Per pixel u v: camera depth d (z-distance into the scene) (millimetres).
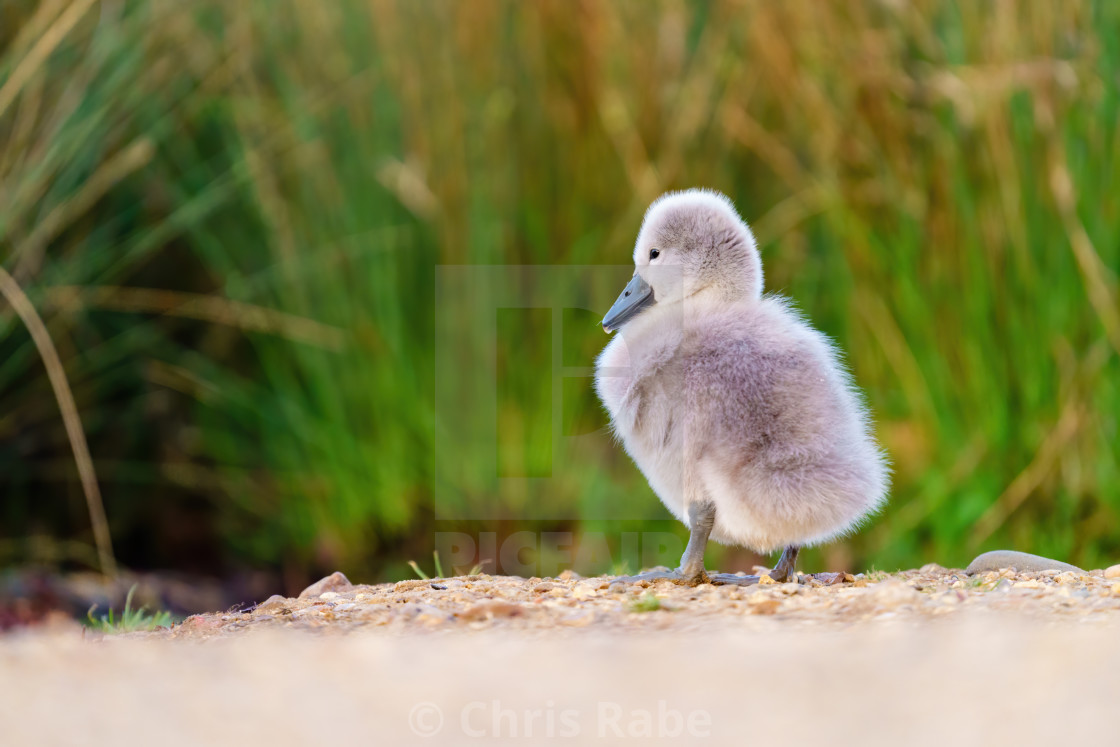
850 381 8133
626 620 5875
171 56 13336
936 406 12523
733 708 4250
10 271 12484
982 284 12297
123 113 13227
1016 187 12086
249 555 13758
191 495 14438
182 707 4535
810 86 12734
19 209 12086
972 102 12000
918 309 12508
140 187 13688
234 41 13453
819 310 13188
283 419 13695
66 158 12344
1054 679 4348
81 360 13539
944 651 4844
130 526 14047
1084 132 12031
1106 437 12039
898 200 12562
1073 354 12031
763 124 13289
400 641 5586
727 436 7250
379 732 4160
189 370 13883
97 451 13984
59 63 12641
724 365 7324
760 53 13078
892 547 12320
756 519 7301
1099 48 12008
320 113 13422
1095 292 11789
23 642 6559
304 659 5238
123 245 13570
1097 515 12062
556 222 13336
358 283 13414
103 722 4363
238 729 4238
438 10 13289
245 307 13375
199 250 13961
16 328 13117
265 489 13844
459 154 13250
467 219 13203
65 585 12711
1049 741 3740
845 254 12797
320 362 13391
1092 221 12016
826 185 12680
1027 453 12258
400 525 13156
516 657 5086
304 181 13414
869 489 7410
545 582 7734
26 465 13711
